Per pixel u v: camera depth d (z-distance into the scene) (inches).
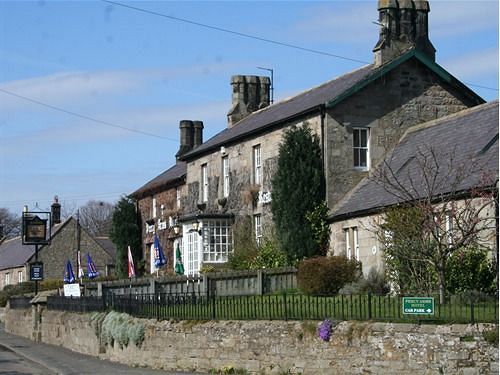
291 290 1268.5
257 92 1984.5
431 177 1101.7
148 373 896.9
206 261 1643.7
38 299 1445.6
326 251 1364.4
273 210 1401.3
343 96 1392.7
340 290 1125.7
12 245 3496.6
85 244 3117.6
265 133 1556.3
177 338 924.0
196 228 1664.6
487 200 962.1
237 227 1631.4
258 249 1456.7
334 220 1346.0
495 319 676.1
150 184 2317.9
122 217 2365.9
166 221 2143.2
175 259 2021.4
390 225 981.8
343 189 1390.3
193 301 929.5
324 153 1389.0
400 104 1427.2
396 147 1402.6
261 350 816.9
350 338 733.3
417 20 1462.8
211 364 876.0
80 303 1224.8
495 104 1242.6
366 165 1411.2
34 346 1317.7
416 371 686.5
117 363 1020.5
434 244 894.4
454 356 669.3
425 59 1427.2
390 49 1438.2
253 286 1295.5
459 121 1299.2
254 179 1599.4
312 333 766.5
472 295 856.3
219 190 1742.1
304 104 1521.9
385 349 706.8
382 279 1090.7
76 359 1087.0
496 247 951.0
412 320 701.3
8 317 1708.9
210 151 1795.0
